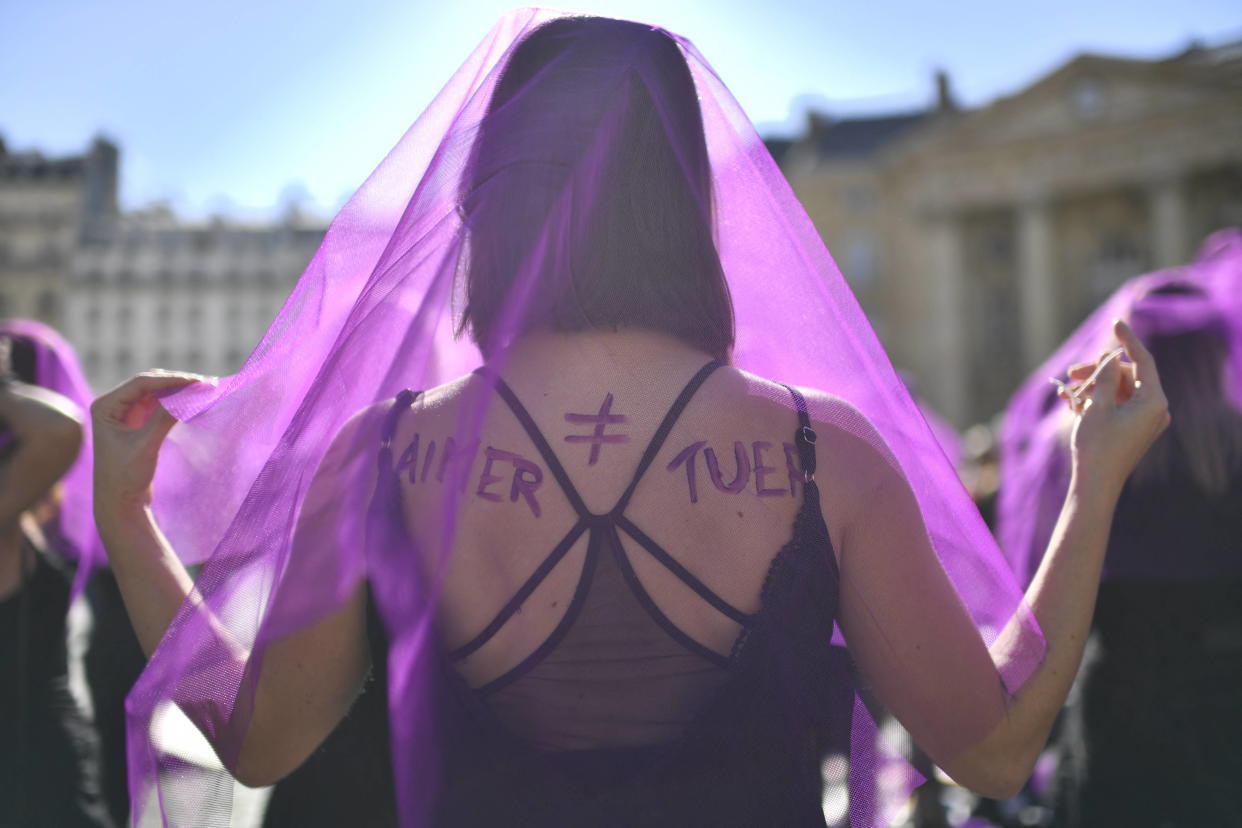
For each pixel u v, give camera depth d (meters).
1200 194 46.75
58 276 61.09
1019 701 1.13
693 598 1.01
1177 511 2.50
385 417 1.09
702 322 1.10
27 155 62.09
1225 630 2.47
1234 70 44.88
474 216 1.11
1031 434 2.79
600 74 1.14
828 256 1.26
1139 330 2.60
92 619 2.96
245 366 1.27
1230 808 2.40
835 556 1.06
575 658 1.00
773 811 0.99
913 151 49.59
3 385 2.64
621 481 1.03
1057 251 48.75
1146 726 2.47
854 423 1.10
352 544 1.06
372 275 1.14
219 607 1.13
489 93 1.18
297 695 1.08
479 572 1.02
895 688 1.10
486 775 1.00
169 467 1.30
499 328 1.07
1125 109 46.31
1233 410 2.52
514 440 1.04
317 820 1.44
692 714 0.99
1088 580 1.23
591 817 0.97
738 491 1.03
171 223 63.06
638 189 1.11
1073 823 2.60
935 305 49.28
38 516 2.79
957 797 4.03
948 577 1.13
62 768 2.56
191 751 1.19
